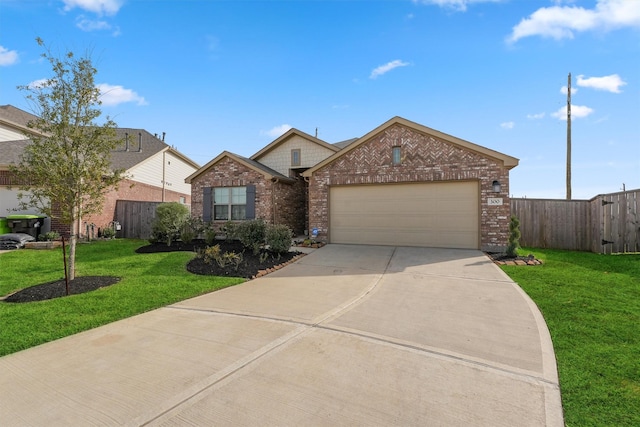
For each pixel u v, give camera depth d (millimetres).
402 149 11516
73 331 4477
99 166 7152
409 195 11547
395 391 2928
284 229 10078
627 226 10344
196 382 3096
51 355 3734
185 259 9430
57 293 6219
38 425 2506
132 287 6664
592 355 3639
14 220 12812
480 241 10609
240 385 3031
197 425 2482
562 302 5504
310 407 2689
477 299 5781
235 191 14789
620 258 9539
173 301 5828
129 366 3438
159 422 2523
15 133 17562
